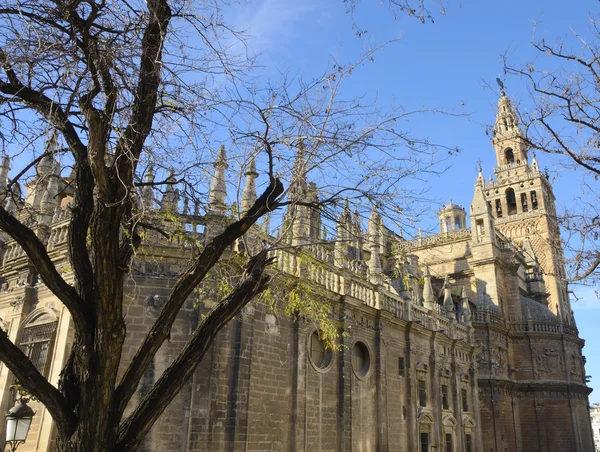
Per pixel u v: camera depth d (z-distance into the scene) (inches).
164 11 413.1
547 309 2234.3
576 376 2124.8
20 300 842.8
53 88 400.5
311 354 967.6
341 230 478.9
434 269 2236.7
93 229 336.5
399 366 1240.2
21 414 573.9
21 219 904.9
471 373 1640.0
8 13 391.2
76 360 338.6
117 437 333.7
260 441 788.6
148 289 740.7
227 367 761.6
